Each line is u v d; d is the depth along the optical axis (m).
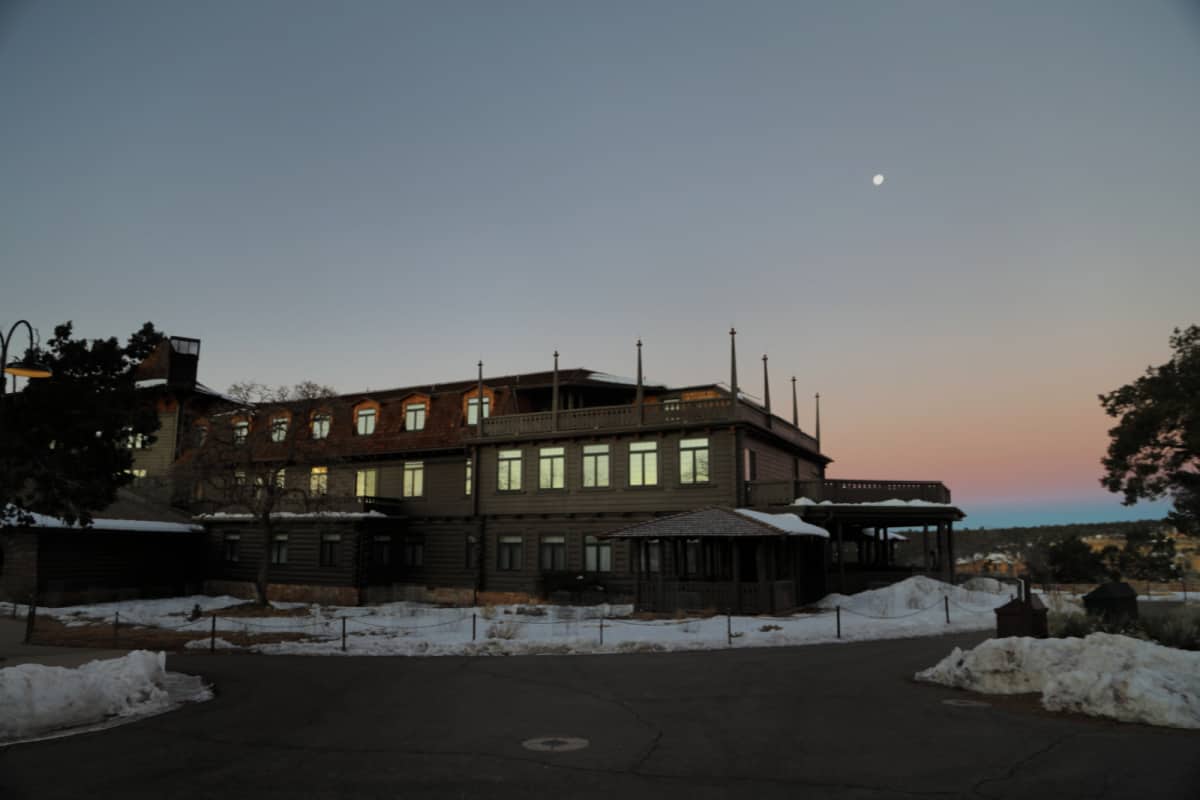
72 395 17.19
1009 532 84.56
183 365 50.56
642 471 37.72
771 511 34.81
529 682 16.22
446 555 42.38
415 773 9.53
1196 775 9.02
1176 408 29.22
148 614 34.03
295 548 43.44
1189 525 33.19
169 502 47.00
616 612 31.73
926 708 13.07
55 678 12.75
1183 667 12.84
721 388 41.12
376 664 19.17
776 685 15.55
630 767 9.70
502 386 43.12
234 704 14.12
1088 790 8.54
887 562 44.59
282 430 40.12
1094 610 20.95
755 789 8.75
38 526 36.66
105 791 8.96
